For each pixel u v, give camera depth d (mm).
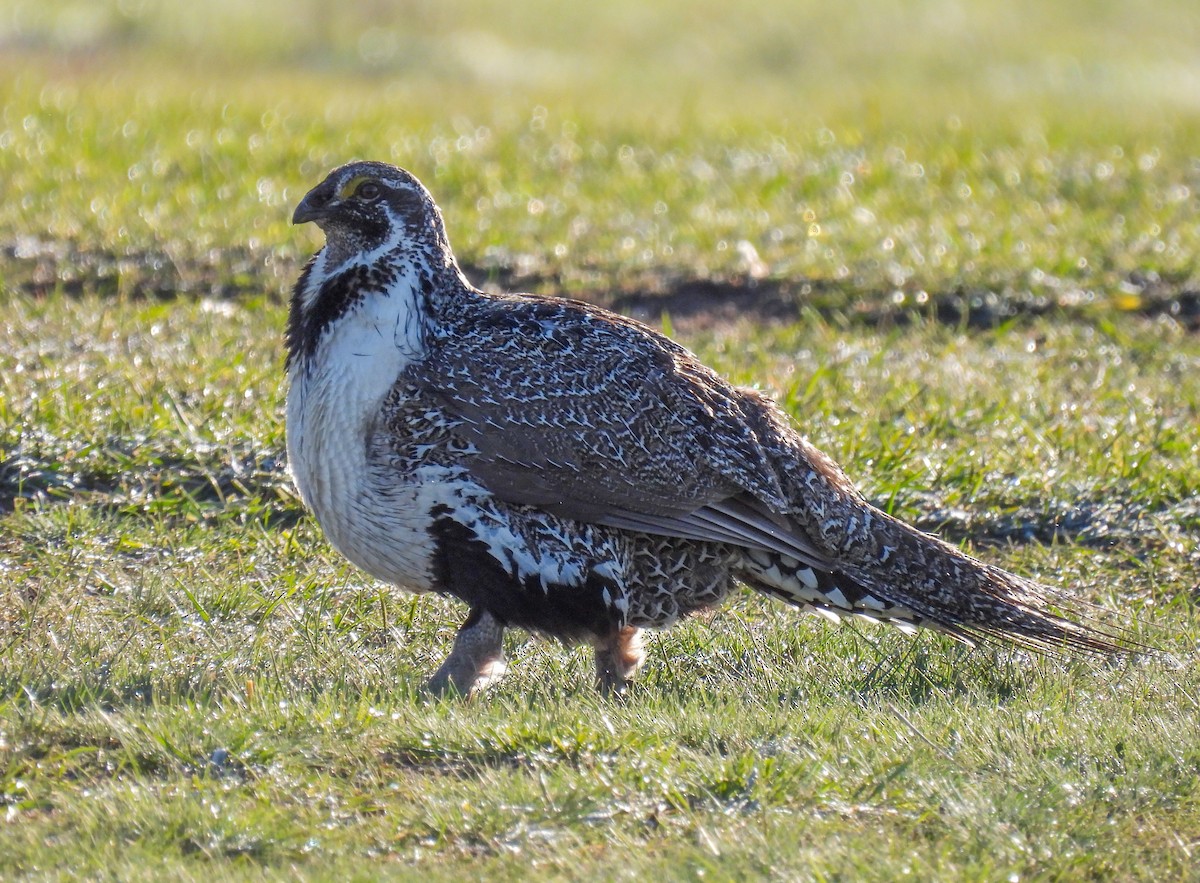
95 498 12305
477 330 9547
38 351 14672
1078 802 7691
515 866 7008
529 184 22078
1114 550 12211
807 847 7180
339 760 8055
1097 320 17609
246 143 23453
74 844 7109
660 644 10469
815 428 13570
